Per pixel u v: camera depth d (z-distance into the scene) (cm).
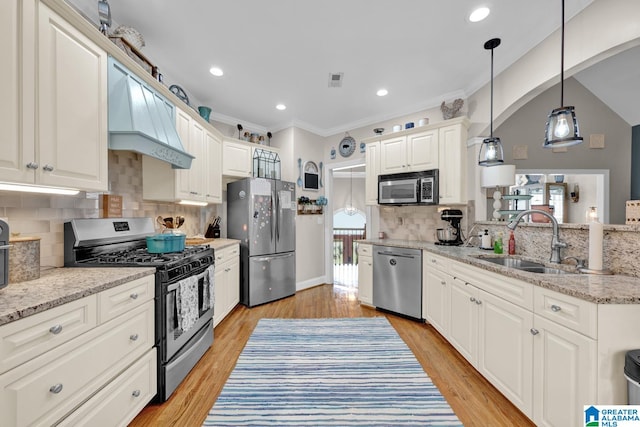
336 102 356
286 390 179
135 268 165
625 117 387
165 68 272
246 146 379
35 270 135
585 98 388
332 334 267
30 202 152
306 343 247
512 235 233
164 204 283
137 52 195
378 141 363
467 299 208
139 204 245
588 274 154
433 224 350
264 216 363
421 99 347
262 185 362
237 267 339
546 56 216
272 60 260
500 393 178
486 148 238
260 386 184
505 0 187
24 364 93
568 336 123
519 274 153
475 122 304
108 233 195
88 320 120
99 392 125
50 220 163
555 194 520
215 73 282
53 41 127
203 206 378
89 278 138
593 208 171
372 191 370
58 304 105
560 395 127
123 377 139
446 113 316
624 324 112
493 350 175
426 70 279
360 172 861
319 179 468
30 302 99
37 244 137
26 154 116
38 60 120
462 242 308
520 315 152
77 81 141
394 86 312
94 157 151
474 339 198
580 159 388
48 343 101
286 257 390
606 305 112
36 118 120
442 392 179
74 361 112
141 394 152
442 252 250
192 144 269
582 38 187
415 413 159
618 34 167
